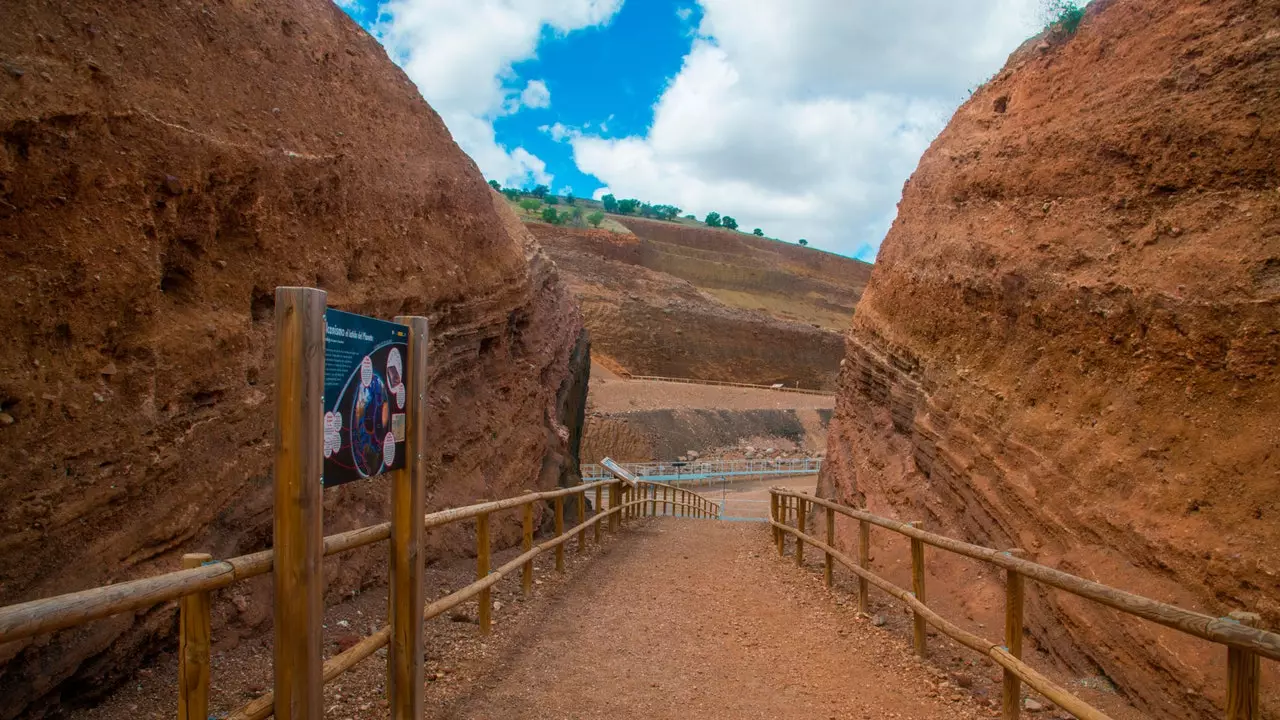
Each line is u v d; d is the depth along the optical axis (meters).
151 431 4.57
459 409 9.59
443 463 8.91
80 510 4.03
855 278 135.50
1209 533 4.80
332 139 7.15
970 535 7.49
